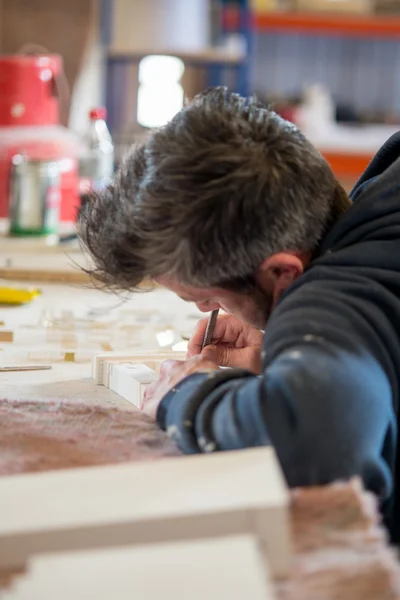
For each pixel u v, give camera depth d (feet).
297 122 14.66
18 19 12.26
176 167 3.29
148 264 3.43
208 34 13.89
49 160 8.23
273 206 3.29
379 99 16.94
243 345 4.47
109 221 3.51
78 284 6.69
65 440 3.53
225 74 13.78
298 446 2.80
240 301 3.54
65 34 12.32
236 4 13.94
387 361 3.13
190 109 3.50
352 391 2.87
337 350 3.00
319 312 3.15
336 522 2.60
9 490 2.57
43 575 2.19
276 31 15.84
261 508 2.44
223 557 2.25
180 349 5.01
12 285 6.57
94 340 5.24
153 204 3.30
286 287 3.50
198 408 3.27
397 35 14.97
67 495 2.54
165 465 2.72
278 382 2.91
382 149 4.04
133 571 2.20
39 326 5.49
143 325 5.62
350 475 2.78
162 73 13.24
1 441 3.51
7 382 4.44
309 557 2.47
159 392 3.70
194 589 2.14
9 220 7.97
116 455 3.39
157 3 13.38
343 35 15.35
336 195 3.66
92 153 9.34
